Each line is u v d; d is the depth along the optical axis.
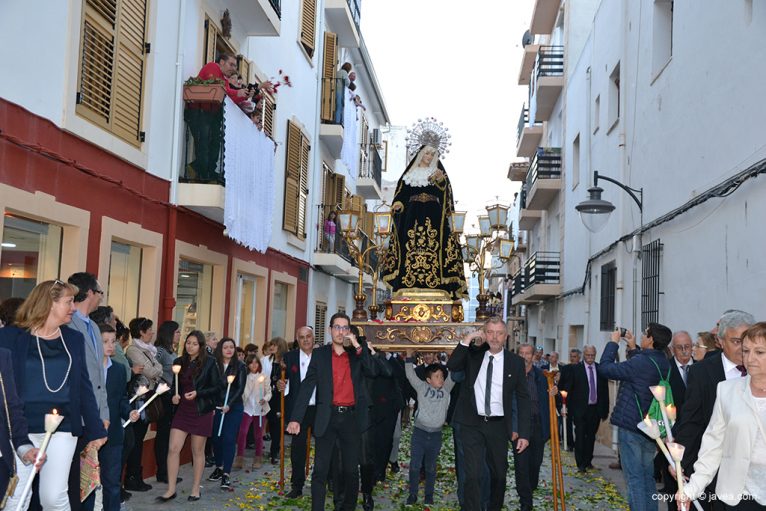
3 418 4.55
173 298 10.84
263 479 10.27
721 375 5.45
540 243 28.17
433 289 11.55
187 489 9.34
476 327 10.70
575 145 20.50
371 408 8.92
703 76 10.02
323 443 7.51
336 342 7.67
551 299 24.84
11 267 7.47
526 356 9.09
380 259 11.92
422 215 11.73
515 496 9.73
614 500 9.41
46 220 7.82
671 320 11.25
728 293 8.93
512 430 7.52
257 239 13.12
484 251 11.23
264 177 13.48
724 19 9.27
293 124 16.88
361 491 8.77
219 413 9.95
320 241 20.42
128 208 9.59
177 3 10.95
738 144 8.73
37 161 7.52
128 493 8.63
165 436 9.65
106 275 9.00
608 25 16.19
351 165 23.53
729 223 8.93
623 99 14.48
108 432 6.82
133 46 9.64
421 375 9.20
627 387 7.14
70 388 5.30
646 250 12.66
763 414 4.53
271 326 16.06
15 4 7.09
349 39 22.73
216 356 9.64
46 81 7.65
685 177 10.73
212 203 11.00
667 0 12.49
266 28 13.88
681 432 5.52
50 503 5.18
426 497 8.97
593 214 11.95
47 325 5.29
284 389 9.73
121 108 9.38
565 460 13.23
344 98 21.00
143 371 8.37
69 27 7.99
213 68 11.40
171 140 10.90
